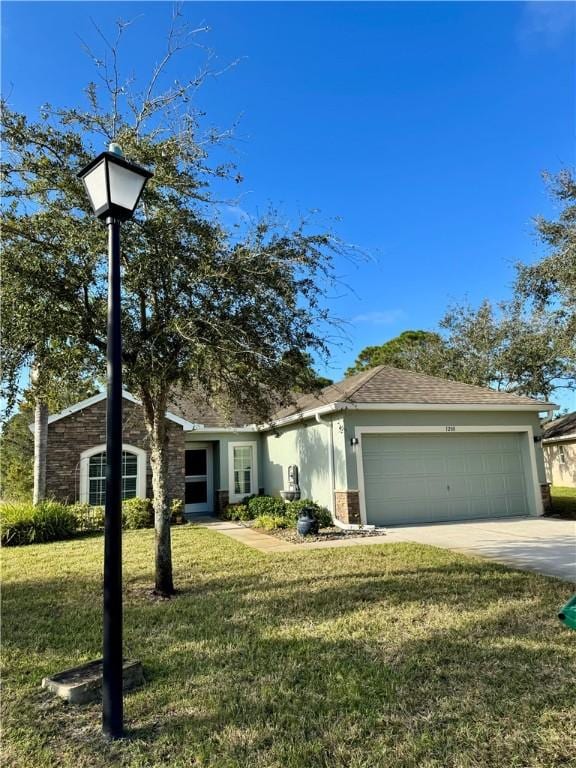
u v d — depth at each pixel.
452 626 5.16
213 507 18.03
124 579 7.75
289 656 4.53
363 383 14.03
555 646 4.57
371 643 4.76
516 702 3.58
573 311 15.12
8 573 8.45
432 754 3.01
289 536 11.68
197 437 17.44
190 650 4.76
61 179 5.81
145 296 6.59
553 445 26.12
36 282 5.63
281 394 7.45
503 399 14.38
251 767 2.93
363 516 12.44
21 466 19.41
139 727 3.43
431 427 13.47
